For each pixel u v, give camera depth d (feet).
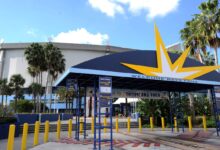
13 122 60.75
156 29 44.55
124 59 39.93
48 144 43.32
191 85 56.39
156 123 93.04
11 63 367.66
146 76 41.37
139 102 99.30
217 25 102.83
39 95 223.71
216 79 48.93
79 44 361.30
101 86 35.96
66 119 158.20
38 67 191.62
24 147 37.22
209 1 105.29
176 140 47.65
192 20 113.80
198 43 110.22
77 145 41.78
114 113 237.25
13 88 229.66
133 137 54.85
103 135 60.23
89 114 164.14
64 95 204.33
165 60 43.98
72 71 35.73
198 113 110.11
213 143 42.78
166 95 63.98
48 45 195.31
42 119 128.57
